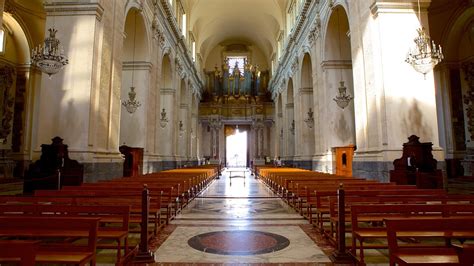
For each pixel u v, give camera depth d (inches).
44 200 191.5
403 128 344.2
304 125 754.2
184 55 929.5
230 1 1087.6
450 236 137.7
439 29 590.6
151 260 157.1
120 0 438.0
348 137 558.3
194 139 1229.1
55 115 353.4
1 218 118.8
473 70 573.9
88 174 343.9
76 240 194.9
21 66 601.0
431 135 343.9
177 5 836.0
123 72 572.4
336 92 564.1
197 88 1289.4
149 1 572.4
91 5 366.6
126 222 157.8
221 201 385.1
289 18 938.7
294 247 182.7
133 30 553.3
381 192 212.1
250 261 158.7
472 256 83.3
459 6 558.3
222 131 1438.2
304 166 737.0
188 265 152.8
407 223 115.3
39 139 350.9
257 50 1494.8
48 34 363.9
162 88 768.3
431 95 348.8
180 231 222.2
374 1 363.3
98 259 163.2
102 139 382.6
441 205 154.3
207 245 186.7
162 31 671.8
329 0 526.9
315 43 632.4
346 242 196.4
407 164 320.5
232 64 1494.8
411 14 359.6
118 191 230.1
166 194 242.7
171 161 745.0
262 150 1403.8
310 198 247.0
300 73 770.8
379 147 356.2
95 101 369.1
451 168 567.8
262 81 1461.6
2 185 463.8
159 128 644.7
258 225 241.9
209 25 1235.9
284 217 274.7
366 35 383.6
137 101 560.4
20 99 599.5
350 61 566.9
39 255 118.2
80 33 363.9
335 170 546.6
